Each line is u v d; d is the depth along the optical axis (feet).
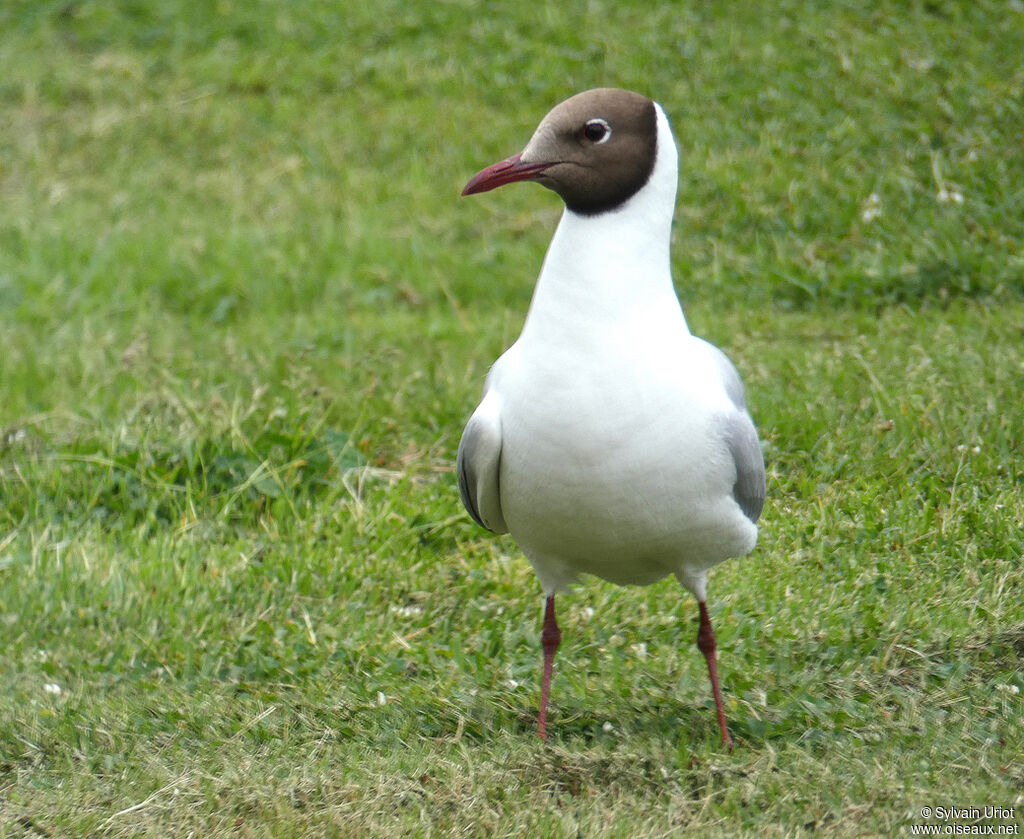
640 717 25.64
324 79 68.28
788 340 43.09
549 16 68.59
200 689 28.19
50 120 67.51
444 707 26.61
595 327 22.45
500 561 33.01
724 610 29.68
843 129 56.44
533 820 21.42
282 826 21.62
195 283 53.62
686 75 62.54
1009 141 53.47
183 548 34.12
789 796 21.90
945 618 27.71
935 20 62.90
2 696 28.58
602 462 22.61
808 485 33.50
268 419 39.27
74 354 46.39
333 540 34.14
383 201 59.62
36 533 35.70
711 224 53.31
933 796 21.58
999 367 36.96
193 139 65.36
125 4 75.82
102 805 23.26
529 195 59.47
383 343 46.39
